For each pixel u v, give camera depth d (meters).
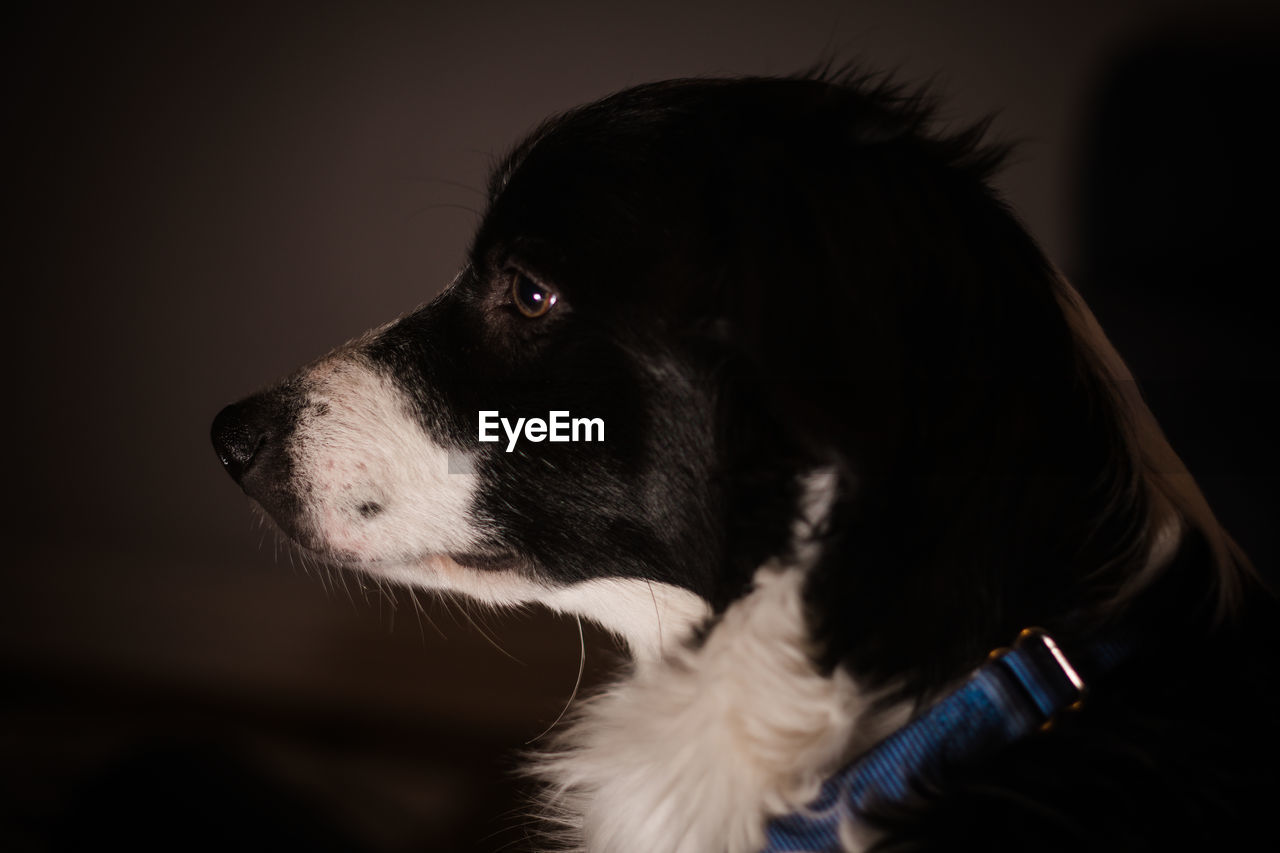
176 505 3.05
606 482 1.27
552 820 1.50
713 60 2.62
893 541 1.04
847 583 1.08
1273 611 1.14
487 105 2.73
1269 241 1.95
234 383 3.00
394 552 1.38
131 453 3.05
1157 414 1.52
